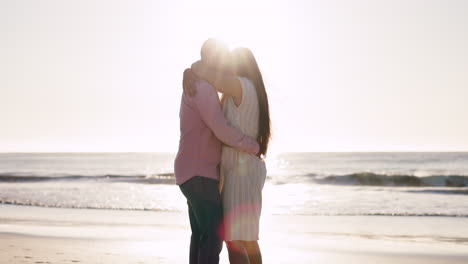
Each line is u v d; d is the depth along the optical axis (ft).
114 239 26.73
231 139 10.95
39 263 19.60
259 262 11.85
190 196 11.46
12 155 327.06
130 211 45.09
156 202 56.08
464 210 47.55
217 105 11.04
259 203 11.64
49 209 46.34
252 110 11.40
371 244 26.63
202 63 11.53
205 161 11.37
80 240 26.30
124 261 20.27
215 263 11.41
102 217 39.63
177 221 36.91
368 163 178.40
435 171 131.13
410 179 90.07
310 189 79.92
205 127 11.32
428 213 44.39
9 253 21.84
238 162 11.40
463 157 203.92
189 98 11.35
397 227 34.60
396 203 55.26
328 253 23.63
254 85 11.57
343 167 160.25
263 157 11.90
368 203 55.57
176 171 11.67
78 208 47.73
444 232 32.12
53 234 28.86
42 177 108.78
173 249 23.41
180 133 11.69
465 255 23.44
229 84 11.15
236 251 11.64
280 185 91.25
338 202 57.00
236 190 11.40
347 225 35.91
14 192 68.33
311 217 41.65
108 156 298.35
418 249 25.08
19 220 37.01
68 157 280.31
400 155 230.68
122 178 106.83
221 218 11.53
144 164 210.38
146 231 30.55
